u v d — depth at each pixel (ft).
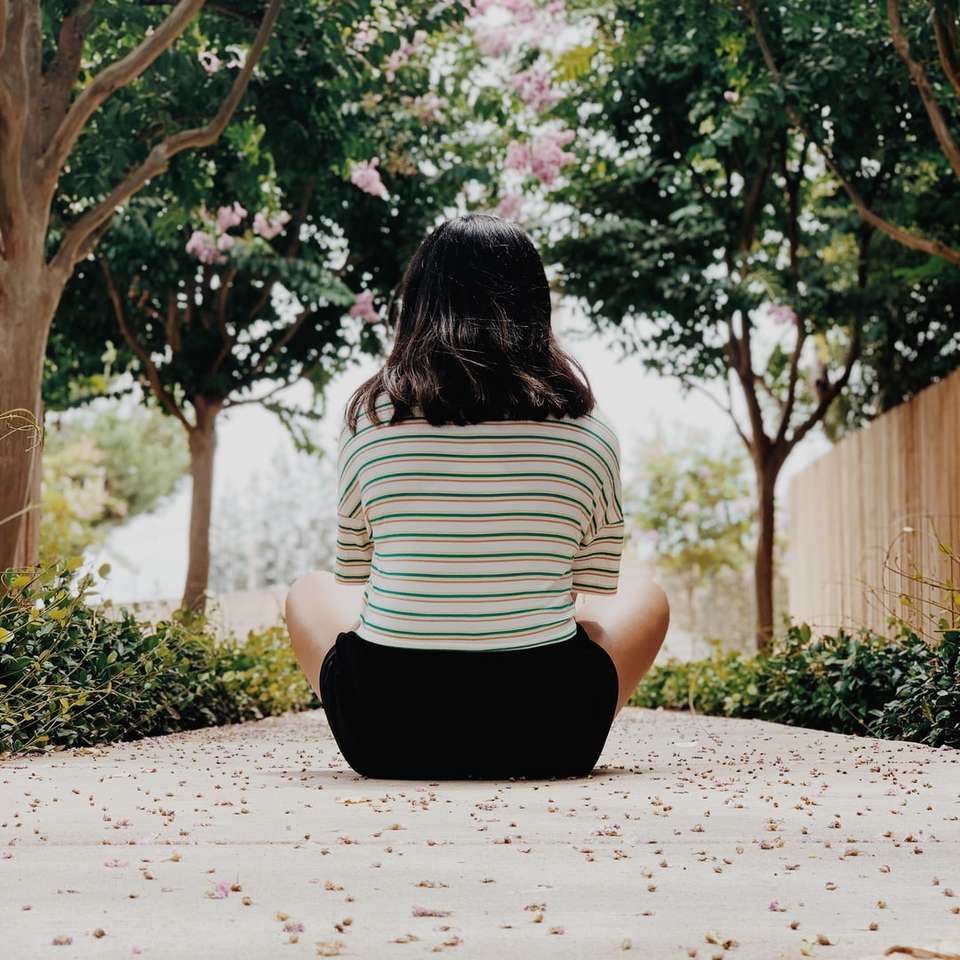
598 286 37.81
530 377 8.51
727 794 8.01
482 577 8.40
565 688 8.50
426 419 8.48
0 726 13.16
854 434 38.04
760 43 26.55
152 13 21.97
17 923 4.60
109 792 8.08
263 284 37.37
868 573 35.73
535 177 34.91
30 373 18.02
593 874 5.49
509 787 8.23
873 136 32.81
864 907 4.91
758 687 23.91
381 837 6.32
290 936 4.38
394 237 37.99
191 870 5.54
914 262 37.47
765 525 39.40
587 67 32.22
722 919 4.71
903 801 7.79
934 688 15.40
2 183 17.67
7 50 17.34
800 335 38.78
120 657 16.48
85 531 66.90
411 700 8.46
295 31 23.06
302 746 13.83
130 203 32.14
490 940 4.39
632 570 73.10
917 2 24.81
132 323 36.37
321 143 26.48
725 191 39.09
